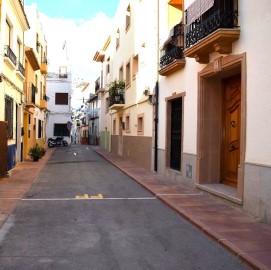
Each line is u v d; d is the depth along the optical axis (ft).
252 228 21.70
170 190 35.73
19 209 27.99
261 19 23.59
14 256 17.51
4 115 45.73
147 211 27.78
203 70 33.12
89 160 76.13
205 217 24.47
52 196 33.55
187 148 37.60
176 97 41.22
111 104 82.23
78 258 17.29
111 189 38.17
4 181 41.27
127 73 77.71
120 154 86.22
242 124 25.67
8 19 48.32
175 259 17.31
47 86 147.33
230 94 33.12
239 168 26.35
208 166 34.47
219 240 19.52
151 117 53.52
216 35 26.91
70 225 23.36
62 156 87.15
